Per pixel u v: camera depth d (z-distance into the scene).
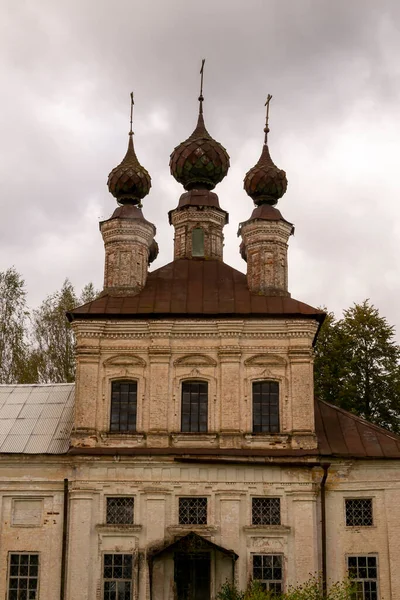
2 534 35.62
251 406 36.34
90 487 35.38
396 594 34.34
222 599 32.75
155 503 35.06
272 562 34.50
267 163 42.38
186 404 36.59
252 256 39.53
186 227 42.44
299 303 37.84
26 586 35.09
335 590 31.53
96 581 34.41
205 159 43.56
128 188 41.50
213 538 34.62
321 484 35.47
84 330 37.16
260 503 35.34
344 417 38.00
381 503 35.56
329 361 52.84
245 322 37.00
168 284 39.59
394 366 52.34
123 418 36.50
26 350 56.56
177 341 37.06
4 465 36.28
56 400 40.47
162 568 34.25
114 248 39.53
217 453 35.28
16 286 57.31
